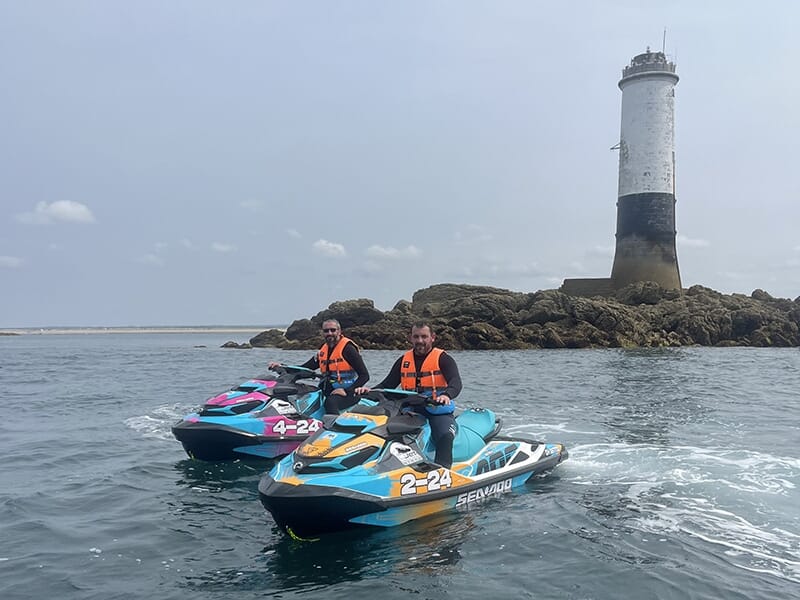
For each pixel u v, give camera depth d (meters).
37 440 11.36
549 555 5.64
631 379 21.27
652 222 53.53
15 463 9.56
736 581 5.07
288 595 4.95
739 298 53.06
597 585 5.02
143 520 6.83
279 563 5.59
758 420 12.48
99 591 5.07
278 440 9.28
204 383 21.17
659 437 10.66
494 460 7.62
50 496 7.79
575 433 11.02
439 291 56.19
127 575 5.39
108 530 6.52
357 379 9.34
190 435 9.12
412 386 7.64
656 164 53.16
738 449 9.69
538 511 6.84
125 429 12.32
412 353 7.74
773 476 8.09
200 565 5.58
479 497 7.18
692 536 6.06
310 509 5.89
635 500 7.18
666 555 5.61
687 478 8.04
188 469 9.02
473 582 5.12
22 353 45.84
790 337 45.53
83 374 25.39
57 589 5.12
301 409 9.84
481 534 6.18
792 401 15.44
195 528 6.56
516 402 15.22
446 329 43.25
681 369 25.58
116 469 9.09
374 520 6.26
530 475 7.96
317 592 4.99
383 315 49.12
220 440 9.08
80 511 7.18
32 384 21.25
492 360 31.48
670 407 14.34
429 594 4.91
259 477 8.55
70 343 82.62
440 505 6.79
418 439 7.05
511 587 5.01
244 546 6.03
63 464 9.48
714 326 46.75
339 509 5.98
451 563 5.51
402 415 7.11
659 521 6.49
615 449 9.68
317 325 51.19
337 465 6.34
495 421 8.55
